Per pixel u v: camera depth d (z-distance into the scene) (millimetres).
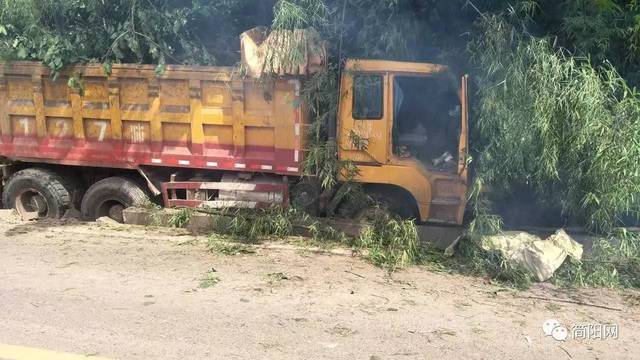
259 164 6238
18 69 6676
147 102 6457
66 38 6582
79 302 4469
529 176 5625
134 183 6871
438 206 5898
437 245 5988
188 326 4098
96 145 6730
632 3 5844
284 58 5684
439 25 6340
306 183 6258
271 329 4105
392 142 5863
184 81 6281
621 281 5371
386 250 5801
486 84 5598
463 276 5426
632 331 4352
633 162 5109
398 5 6125
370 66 5793
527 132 5355
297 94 5902
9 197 7160
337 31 6199
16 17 6695
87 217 7043
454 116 5922
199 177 6699
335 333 4086
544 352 3947
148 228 6551
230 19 7250
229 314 4340
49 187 6980
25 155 6965
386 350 3857
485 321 4426
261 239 6184
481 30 5781
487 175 5555
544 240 5547
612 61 5980
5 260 5441
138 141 6590
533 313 4629
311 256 5754
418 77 5789
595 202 5418
